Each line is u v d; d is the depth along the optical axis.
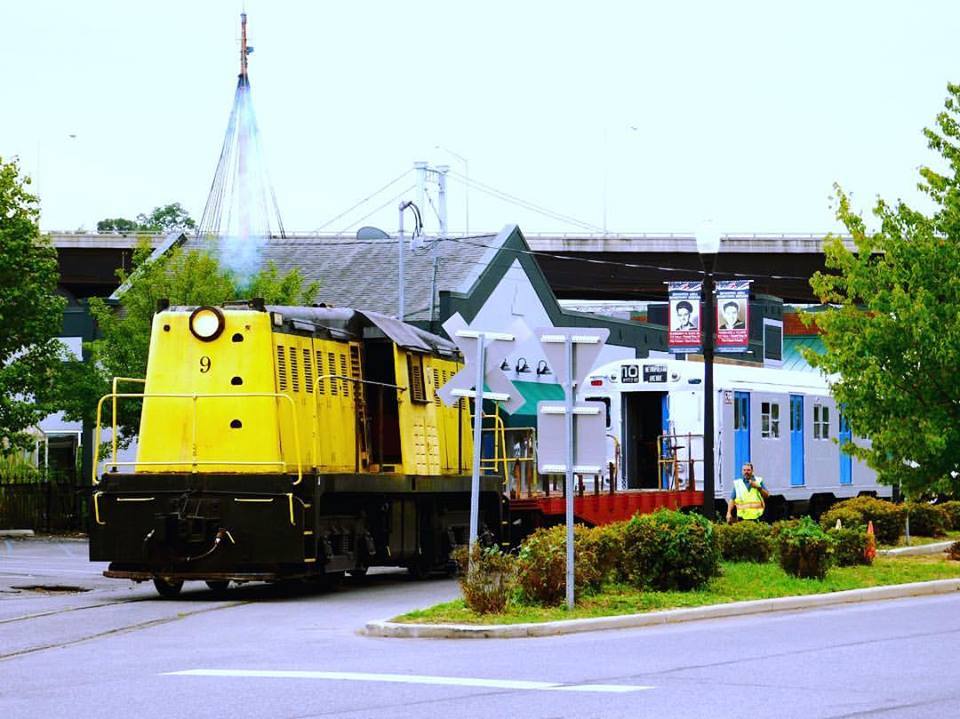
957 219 56.06
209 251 89.88
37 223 87.88
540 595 38.78
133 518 45.09
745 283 60.53
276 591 48.91
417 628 34.44
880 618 38.03
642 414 69.94
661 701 23.41
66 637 35.75
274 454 45.84
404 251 101.50
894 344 55.22
